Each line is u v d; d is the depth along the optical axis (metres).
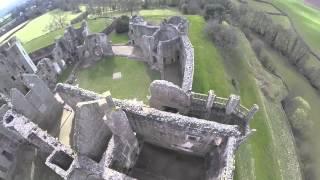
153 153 28.66
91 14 81.88
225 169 19.66
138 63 46.09
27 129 25.02
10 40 40.12
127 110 24.31
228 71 50.31
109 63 47.19
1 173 29.50
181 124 22.55
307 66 55.69
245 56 55.22
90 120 22.30
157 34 42.25
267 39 64.81
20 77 40.50
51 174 29.81
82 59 49.00
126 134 24.16
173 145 27.55
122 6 78.62
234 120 29.23
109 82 43.06
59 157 24.28
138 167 27.61
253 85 48.62
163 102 29.19
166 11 74.06
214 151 24.33
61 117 36.06
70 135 33.44
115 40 56.59
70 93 28.22
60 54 47.03
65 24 77.38
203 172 26.36
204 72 45.38
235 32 58.78
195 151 26.97
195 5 69.56
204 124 22.06
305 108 47.00
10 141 31.23
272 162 37.16
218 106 28.47
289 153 40.44
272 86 51.12
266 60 57.91
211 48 52.97
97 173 21.94
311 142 43.38
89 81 44.00
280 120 45.31
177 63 44.19
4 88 38.69
